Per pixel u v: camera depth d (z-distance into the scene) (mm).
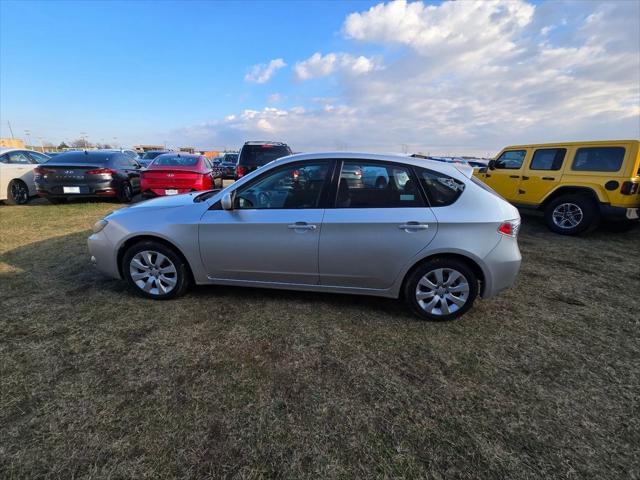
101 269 3467
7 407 1986
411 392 2195
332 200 3031
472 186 3008
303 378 2303
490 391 2223
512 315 3248
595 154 6348
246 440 1809
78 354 2494
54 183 7820
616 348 2744
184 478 1597
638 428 1946
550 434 1896
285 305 3314
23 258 4500
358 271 3043
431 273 3006
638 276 4355
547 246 5762
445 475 1645
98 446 1750
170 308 3215
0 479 1565
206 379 2268
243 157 9969
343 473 1642
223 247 3180
